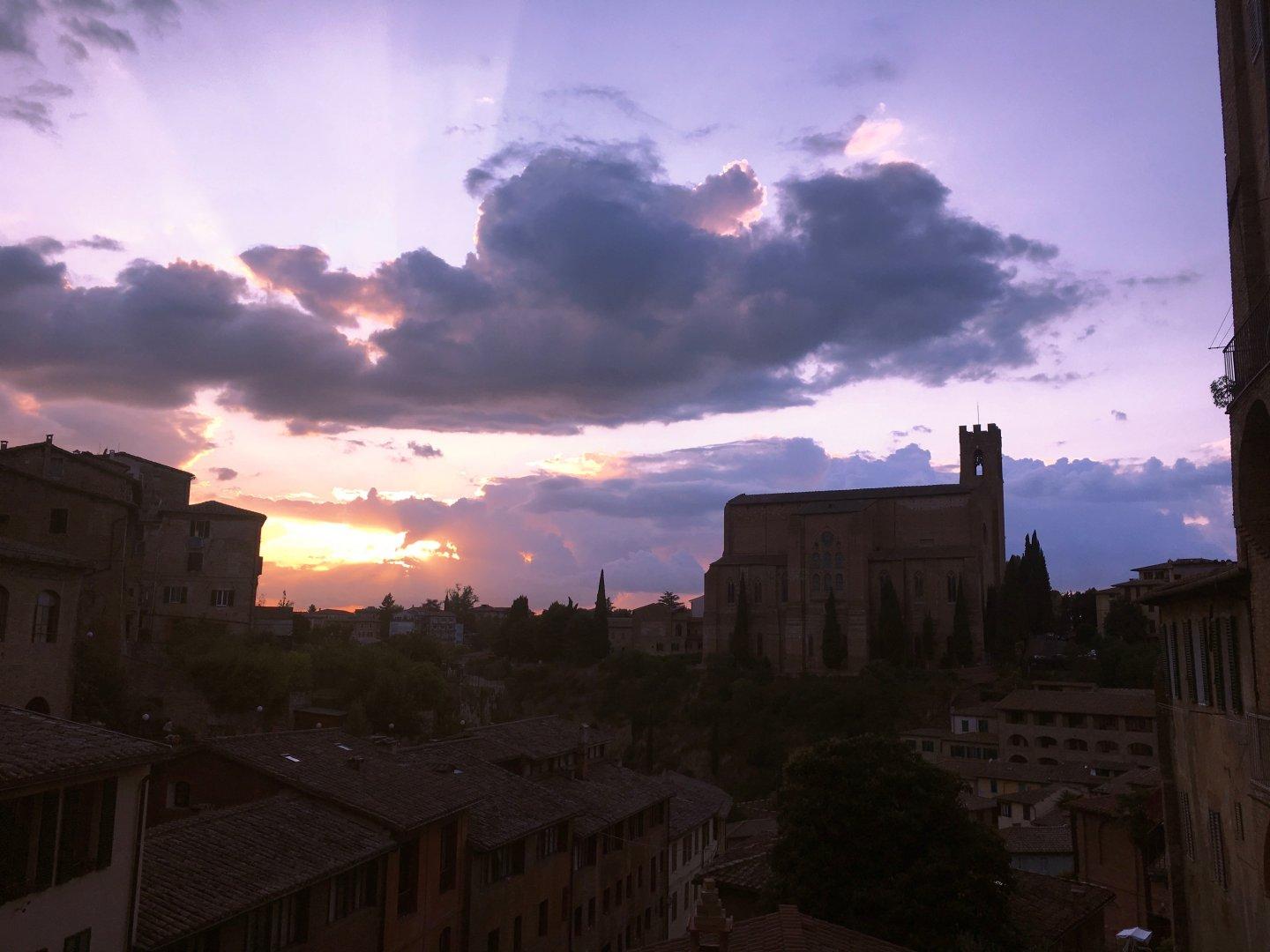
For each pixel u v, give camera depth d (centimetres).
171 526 8538
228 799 3522
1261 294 2450
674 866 6172
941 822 3784
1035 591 15312
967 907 3566
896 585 15700
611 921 5134
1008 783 9600
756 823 7625
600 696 16062
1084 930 4053
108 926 2273
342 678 8425
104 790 2284
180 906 2491
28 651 4088
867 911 3672
